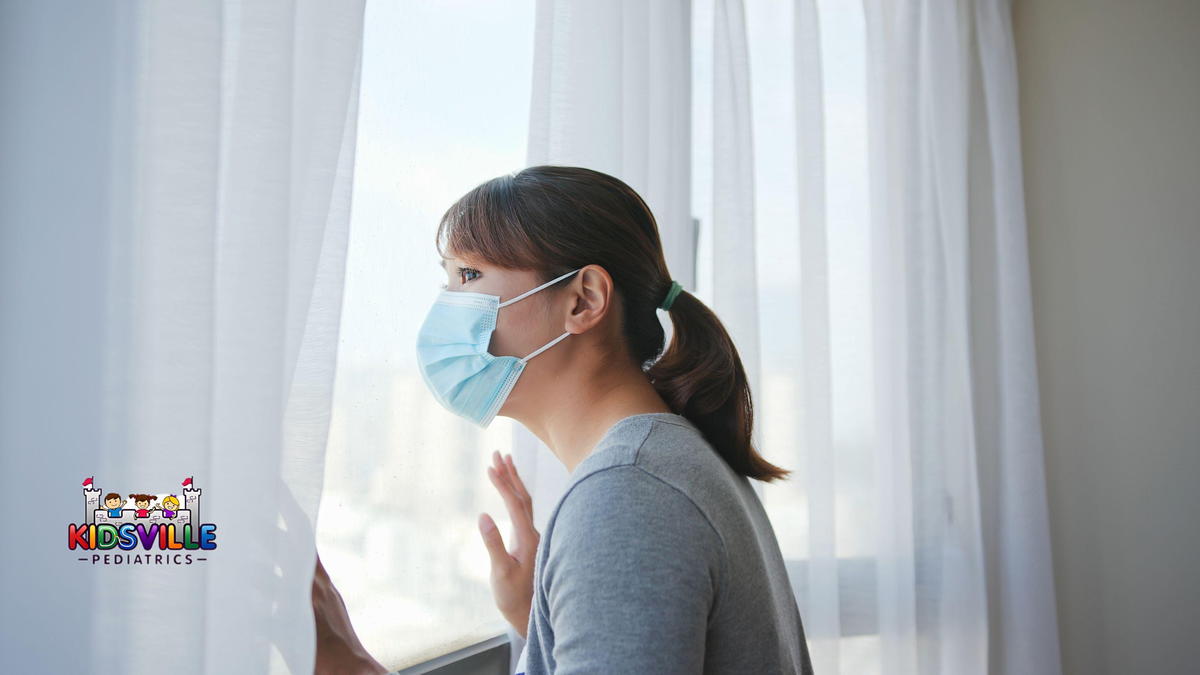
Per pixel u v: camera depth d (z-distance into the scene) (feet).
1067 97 7.35
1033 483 6.59
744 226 5.00
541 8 3.84
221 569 2.56
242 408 2.60
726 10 5.06
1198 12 7.28
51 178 2.42
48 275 2.40
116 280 2.42
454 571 3.81
